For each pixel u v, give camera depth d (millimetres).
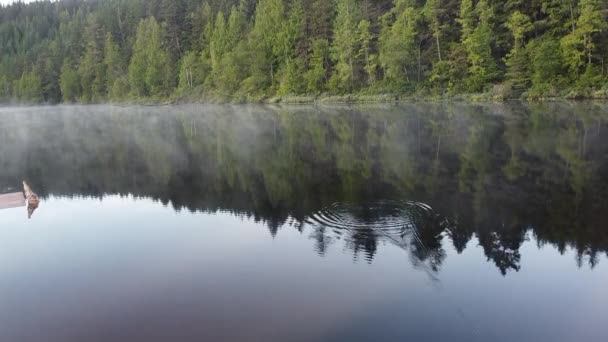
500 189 11188
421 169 13844
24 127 35594
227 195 11734
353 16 52250
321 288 6383
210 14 73812
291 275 6805
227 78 64062
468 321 5547
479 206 9812
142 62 76688
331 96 52344
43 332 5594
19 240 8789
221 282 6680
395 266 7004
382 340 5211
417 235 8242
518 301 5973
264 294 6297
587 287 6297
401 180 12445
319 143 20031
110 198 11992
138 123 36250
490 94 40438
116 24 88625
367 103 46062
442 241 7949
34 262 7672
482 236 8148
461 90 43188
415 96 45656
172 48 76062
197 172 15023
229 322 5648
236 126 29422
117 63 81812
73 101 87438
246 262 7320
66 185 13844
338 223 8984
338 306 5926
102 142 23875
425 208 9758
